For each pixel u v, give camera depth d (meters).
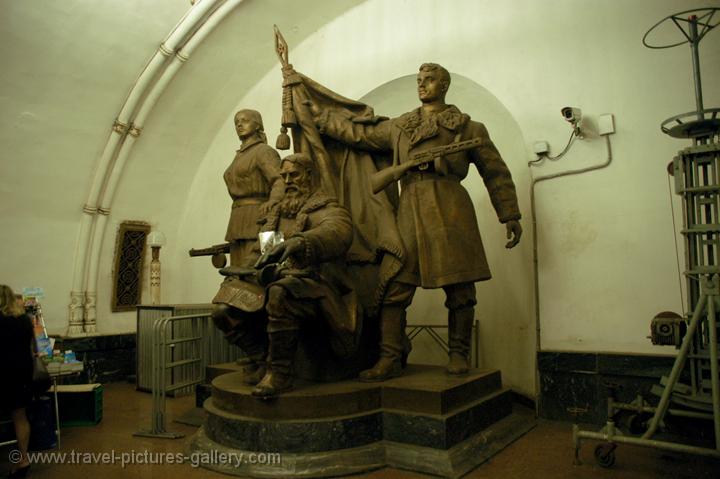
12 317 3.48
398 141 4.12
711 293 2.98
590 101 4.64
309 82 4.52
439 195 3.93
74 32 5.88
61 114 6.32
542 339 4.70
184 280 7.83
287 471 3.07
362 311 3.83
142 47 6.42
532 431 4.21
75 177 6.74
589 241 4.55
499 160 4.14
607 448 3.32
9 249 6.33
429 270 3.82
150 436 4.16
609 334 4.40
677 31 4.30
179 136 7.46
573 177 4.68
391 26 6.16
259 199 4.95
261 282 3.36
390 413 3.44
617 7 4.60
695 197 3.25
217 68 7.07
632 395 4.20
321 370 3.77
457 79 5.57
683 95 4.25
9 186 6.23
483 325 5.89
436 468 3.15
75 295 6.82
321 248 3.44
